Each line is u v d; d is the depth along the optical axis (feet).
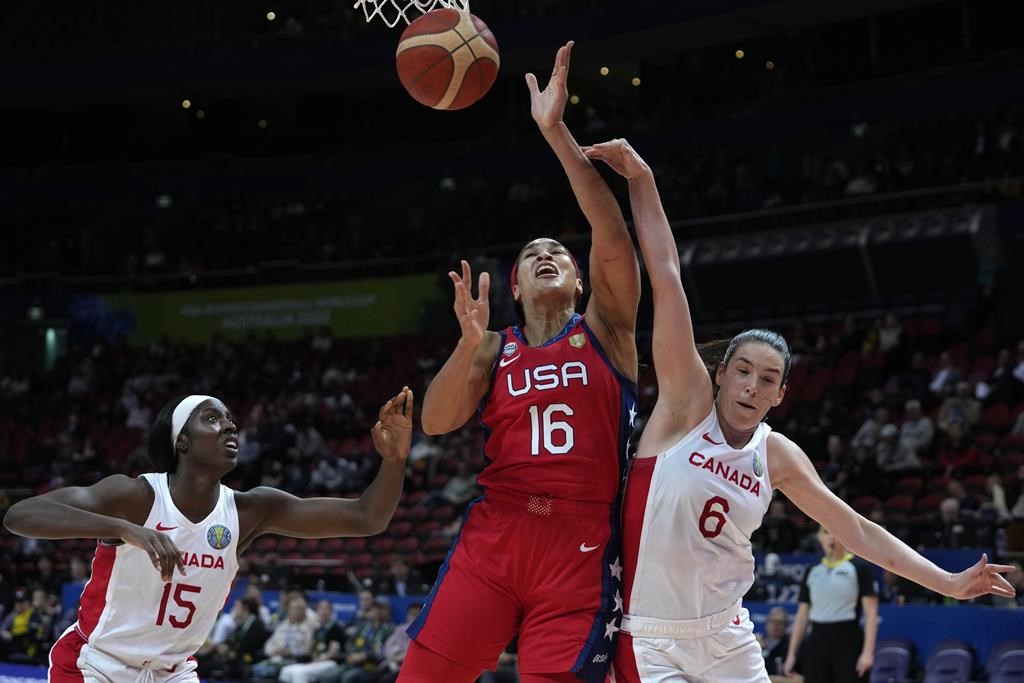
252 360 78.43
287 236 90.07
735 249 68.13
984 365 52.37
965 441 45.24
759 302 67.72
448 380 12.60
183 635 13.73
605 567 12.45
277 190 90.68
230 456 13.74
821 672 26.94
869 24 78.02
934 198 65.41
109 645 13.46
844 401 52.90
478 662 12.71
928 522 38.24
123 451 71.61
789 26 75.82
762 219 71.31
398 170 87.92
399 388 71.05
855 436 47.85
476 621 12.55
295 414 67.31
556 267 13.25
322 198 92.58
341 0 88.74
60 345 89.35
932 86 70.03
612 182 78.59
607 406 12.76
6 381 81.87
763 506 12.36
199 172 91.30
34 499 13.03
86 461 69.41
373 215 92.22
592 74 91.56
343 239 87.45
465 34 14.17
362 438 65.41
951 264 61.05
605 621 12.32
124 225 95.30
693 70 83.76
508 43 80.69
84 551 57.06
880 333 56.85
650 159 80.43
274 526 14.55
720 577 12.21
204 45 87.71
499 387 13.03
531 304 13.26
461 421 13.16
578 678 12.19
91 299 86.17
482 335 12.44
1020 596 32.94
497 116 91.81
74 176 92.22
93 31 90.94
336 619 38.37
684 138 78.89
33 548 58.80
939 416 47.62
